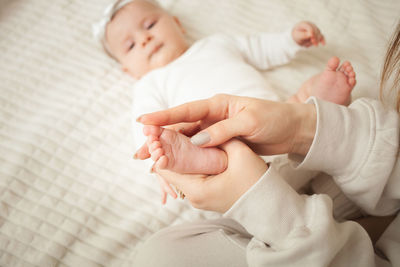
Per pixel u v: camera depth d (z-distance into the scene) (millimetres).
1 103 782
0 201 695
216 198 541
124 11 831
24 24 868
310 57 823
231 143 547
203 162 534
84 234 679
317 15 858
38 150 740
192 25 886
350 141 556
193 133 587
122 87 816
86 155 745
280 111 551
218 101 559
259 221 521
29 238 672
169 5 903
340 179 578
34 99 792
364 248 524
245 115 540
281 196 517
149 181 723
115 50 841
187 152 531
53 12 886
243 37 830
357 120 562
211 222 622
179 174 554
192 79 767
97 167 735
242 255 568
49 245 667
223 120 542
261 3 894
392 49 535
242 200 519
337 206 660
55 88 806
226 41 825
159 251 582
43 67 824
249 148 545
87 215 693
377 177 553
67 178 723
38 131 757
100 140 758
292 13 870
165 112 539
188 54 812
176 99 762
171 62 820
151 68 824
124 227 685
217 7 898
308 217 519
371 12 839
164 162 507
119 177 728
